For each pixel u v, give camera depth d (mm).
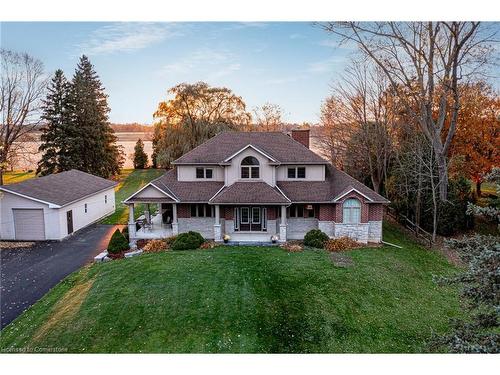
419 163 26000
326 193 23891
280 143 26234
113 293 15742
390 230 28062
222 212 24375
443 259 21984
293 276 17453
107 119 56719
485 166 31875
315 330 13328
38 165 48219
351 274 17906
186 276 17375
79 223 28234
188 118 42656
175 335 12867
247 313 14172
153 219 28094
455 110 25688
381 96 32688
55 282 17812
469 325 9625
